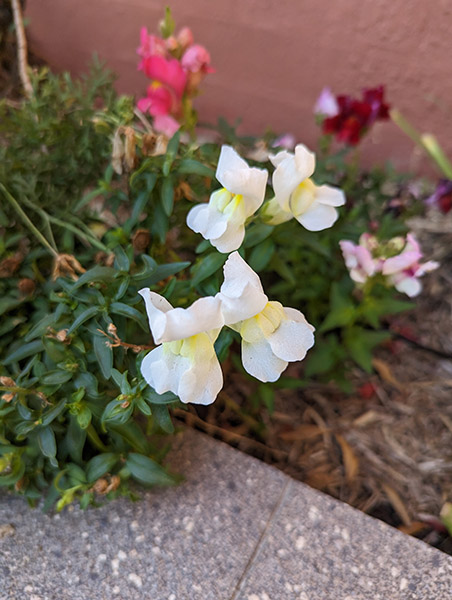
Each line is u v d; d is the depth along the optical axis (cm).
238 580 20
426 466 27
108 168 23
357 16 34
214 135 40
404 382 30
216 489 22
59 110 27
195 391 16
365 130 29
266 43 37
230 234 19
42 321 20
